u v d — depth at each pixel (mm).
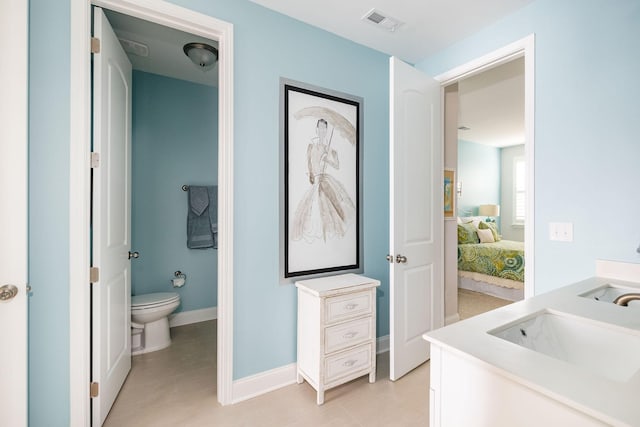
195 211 3162
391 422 1695
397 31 2246
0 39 1298
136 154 2955
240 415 1754
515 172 6602
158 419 1720
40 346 1421
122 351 2053
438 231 2535
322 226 2248
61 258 1459
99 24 1641
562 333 1100
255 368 1963
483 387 759
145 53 2629
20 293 1323
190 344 2719
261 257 1982
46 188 1428
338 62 2311
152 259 3023
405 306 2213
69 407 1472
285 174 2066
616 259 1582
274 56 2018
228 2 1851
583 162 1696
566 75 1763
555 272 1807
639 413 545
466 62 2326
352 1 1921
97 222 1619
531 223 1908
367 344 2047
